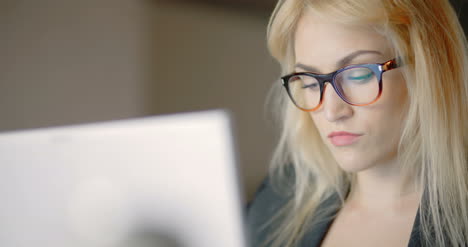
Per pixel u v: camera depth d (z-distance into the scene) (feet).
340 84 2.15
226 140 1.36
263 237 2.97
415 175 2.34
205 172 1.39
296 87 2.79
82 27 7.13
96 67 7.28
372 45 2.08
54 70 6.89
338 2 2.09
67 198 1.57
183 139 1.40
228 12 8.23
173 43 7.94
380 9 2.04
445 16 2.26
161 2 7.80
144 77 7.75
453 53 2.22
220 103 8.26
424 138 2.17
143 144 1.46
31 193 1.62
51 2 6.82
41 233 1.62
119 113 7.54
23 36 6.61
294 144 2.99
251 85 8.39
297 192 2.95
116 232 1.52
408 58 2.10
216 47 8.19
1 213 1.65
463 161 2.21
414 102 2.14
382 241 2.29
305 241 2.62
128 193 1.49
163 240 1.47
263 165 8.41
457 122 2.20
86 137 1.53
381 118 2.13
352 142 2.19
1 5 6.42
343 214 2.63
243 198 1.40
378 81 2.05
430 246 2.11
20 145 1.62
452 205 2.19
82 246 1.58
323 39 2.16
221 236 1.40
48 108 6.86
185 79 8.06
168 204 1.45
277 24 2.50
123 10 7.49
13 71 6.56
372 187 2.48
